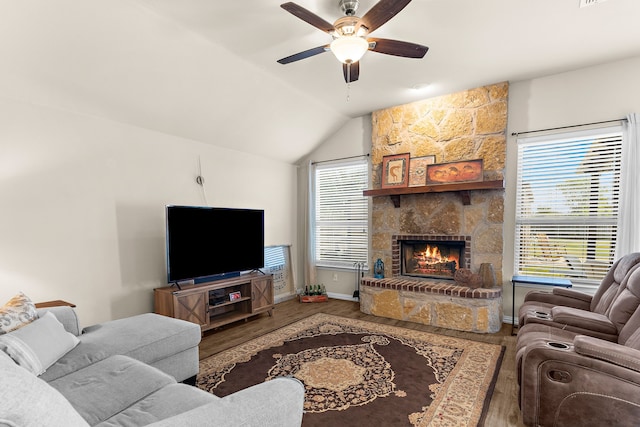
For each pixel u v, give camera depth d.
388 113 4.65
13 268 2.65
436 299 3.90
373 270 4.81
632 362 1.55
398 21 2.61
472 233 4.09
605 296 2.63
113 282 3.28
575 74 3.58
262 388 1.17
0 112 2.59
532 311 2.72
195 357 2.39
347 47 2.24
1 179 2.59
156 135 3.66
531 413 1.77
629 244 3.21
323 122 4.92
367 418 2.07
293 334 3.63
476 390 2.40
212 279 3.93
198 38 2.86
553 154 3.74
